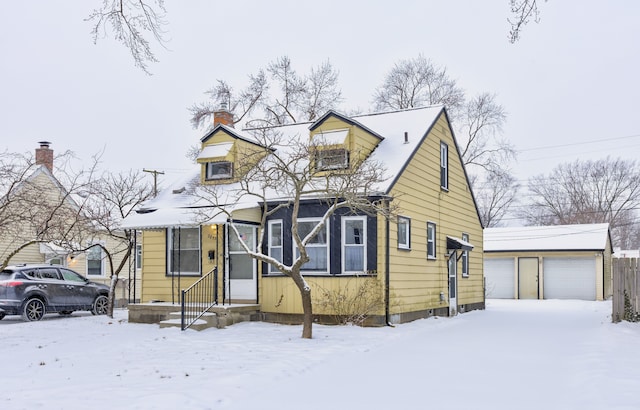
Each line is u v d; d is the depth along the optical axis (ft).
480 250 84.89
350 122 57.67
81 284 70.85
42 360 37.32
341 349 40.32
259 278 58.34
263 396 27.20
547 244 112.06
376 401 26.50
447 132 72.28
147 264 64.49
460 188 76.74
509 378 31.63
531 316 70.33
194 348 41.01
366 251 54.54
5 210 47.16
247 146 64.69
